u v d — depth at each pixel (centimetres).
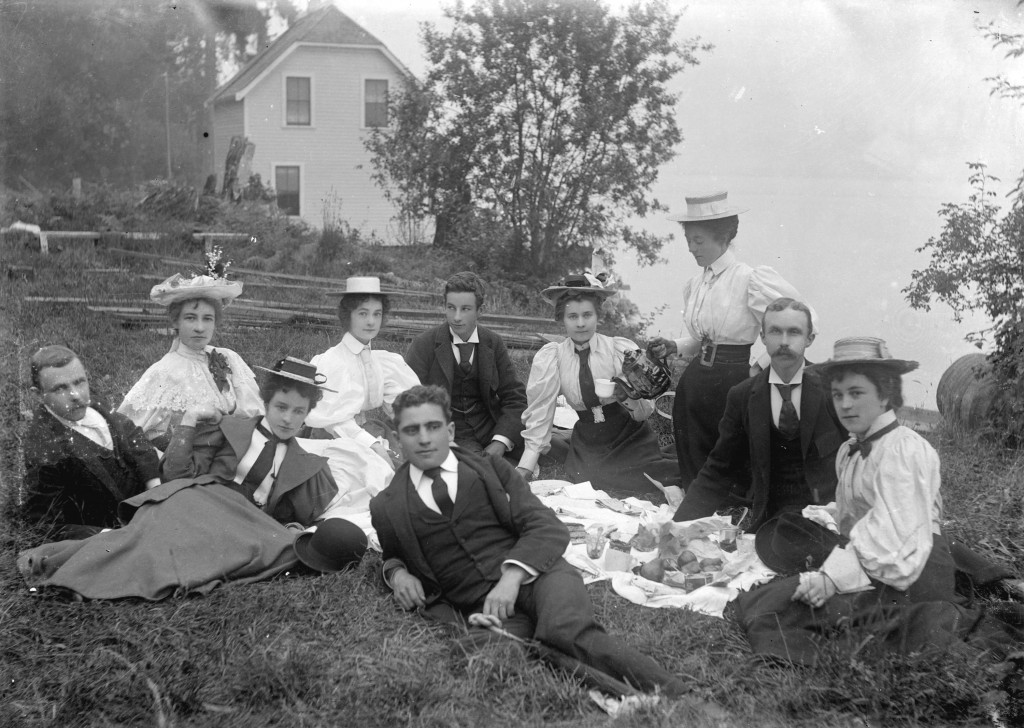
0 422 478
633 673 310
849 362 352
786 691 306
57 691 307
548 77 1047
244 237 1211
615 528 449
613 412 549
